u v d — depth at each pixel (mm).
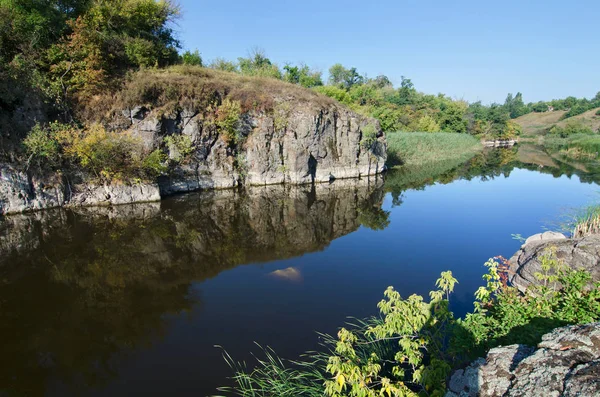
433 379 5246
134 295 10367
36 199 18766
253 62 51812
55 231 15922
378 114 54281
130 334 8430
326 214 19828
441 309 6062
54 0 23609
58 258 13078
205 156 25000
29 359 7625
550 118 120500
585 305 6914
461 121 76062
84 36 22219
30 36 20797
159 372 7059
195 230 16516
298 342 7871
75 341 8219
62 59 21516
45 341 8242
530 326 6621
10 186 17984
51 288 10828
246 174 26656
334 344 7750
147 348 7852
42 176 18938
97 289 10766
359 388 4773
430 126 67062
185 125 24062
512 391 3828
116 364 7344
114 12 25641
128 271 12055
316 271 11922
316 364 7086
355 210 20750
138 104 22250
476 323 7070
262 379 6691
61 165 19562
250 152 26531
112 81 22906
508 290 8594
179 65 29234
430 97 84000
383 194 25109
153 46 27312
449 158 47781
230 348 7730
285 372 6840
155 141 22516
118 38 24938
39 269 12164
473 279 10984
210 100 25328
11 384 6898
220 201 22031
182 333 8375
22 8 21203
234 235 15992
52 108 20328
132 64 25734
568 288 7648
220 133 25453
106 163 20016
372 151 33781
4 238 15031
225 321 8836
